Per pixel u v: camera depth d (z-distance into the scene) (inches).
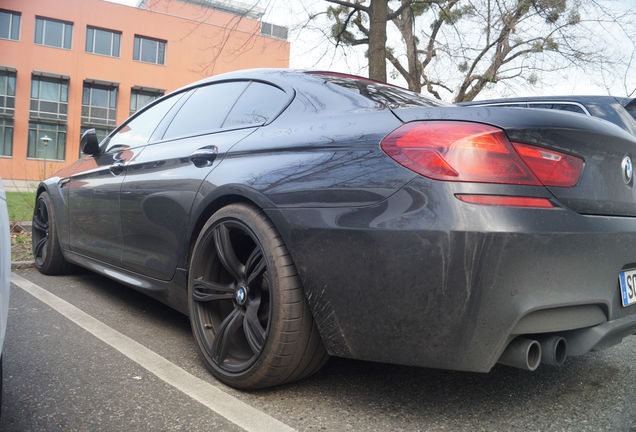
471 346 55.1
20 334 93.0
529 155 57.2
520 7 336.2
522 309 53.8
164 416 63.0
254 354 68.6
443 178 55.6
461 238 53.5
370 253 58.4
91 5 1238.9
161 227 91.4
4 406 64.0
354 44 413.1
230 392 71.2
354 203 60.7
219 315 80.8
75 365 79.1
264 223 68.9
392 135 61.2
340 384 75.2
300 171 67.2
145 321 105.5
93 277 147.7
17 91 1178.6
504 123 57.2
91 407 64.7
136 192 100.0
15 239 209.6
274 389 72.7
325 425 62.2
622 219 65.2
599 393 74.4
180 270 86.2
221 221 76.0
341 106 73.9
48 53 1203.9
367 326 59.9
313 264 63.0
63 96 1224.8
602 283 60.5
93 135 125.9
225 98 96.5
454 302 54.4
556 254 55.5
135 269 101.3
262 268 68.9
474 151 55.7
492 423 63.9
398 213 57.2
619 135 66.6
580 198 60.2
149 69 1304.1
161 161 96.3
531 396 72.9
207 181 80.9
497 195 54.6
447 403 69.7
